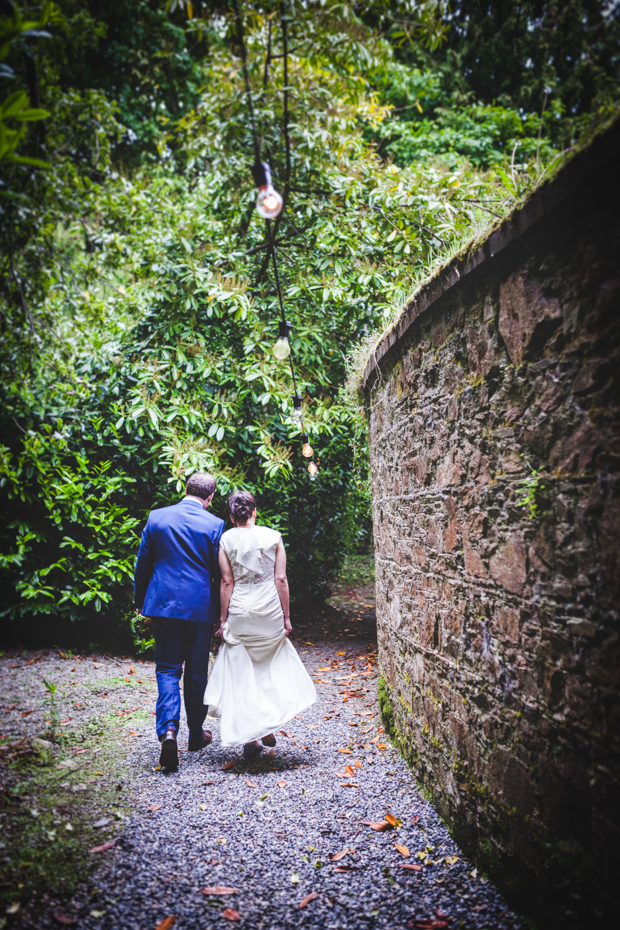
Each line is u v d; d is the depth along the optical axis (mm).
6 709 4133
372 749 3641
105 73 11078
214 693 3494
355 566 10891
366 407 4723
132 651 5984
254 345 5820
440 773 2729
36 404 5930
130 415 5641
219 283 5711
